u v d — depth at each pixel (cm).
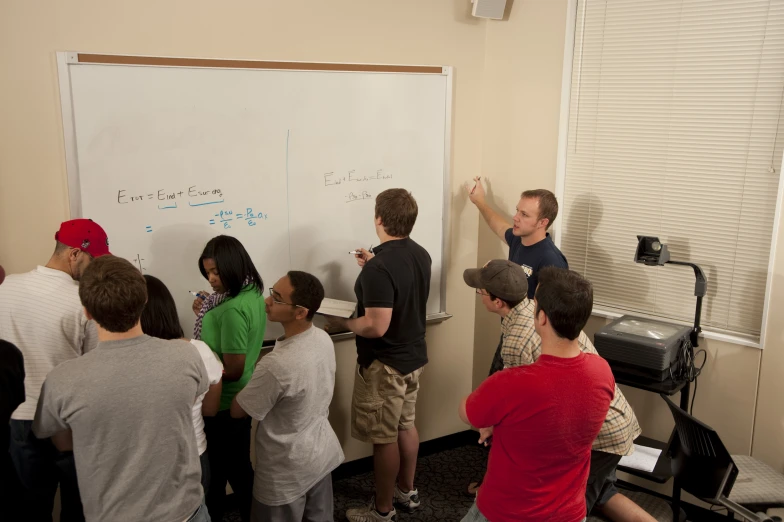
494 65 338
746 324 287
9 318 208
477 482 323
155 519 167
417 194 325
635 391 314
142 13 247
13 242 240
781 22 260
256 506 222
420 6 311
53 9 231
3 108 230
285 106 281
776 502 247
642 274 314
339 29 291
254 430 305
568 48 314
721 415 295
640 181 308
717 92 280
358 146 303
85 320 215
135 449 163
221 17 262
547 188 333
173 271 268
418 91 315
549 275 181
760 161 273
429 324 345
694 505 304
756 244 279
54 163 242
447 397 363
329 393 230
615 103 310
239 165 275
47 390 160
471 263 355
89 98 241
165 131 257
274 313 214
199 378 178
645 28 295
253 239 284
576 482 190
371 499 315
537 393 174
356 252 295
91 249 221
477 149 347
